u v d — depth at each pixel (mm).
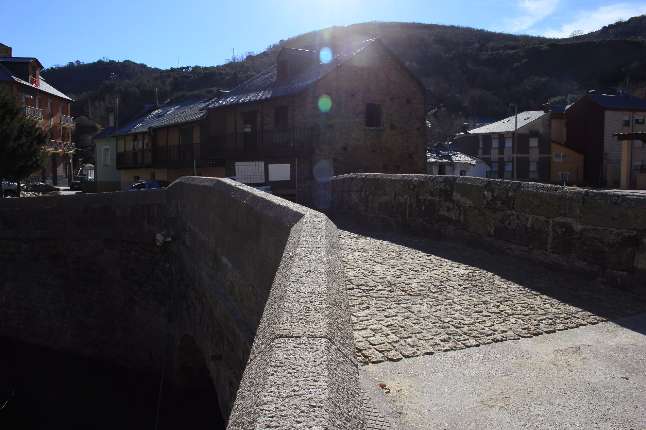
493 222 7469
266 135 30016
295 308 2301
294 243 3445
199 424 10906
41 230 15484
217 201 7242
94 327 14328
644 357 3838
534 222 6793
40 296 15445
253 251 5242
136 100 79250
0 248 16172
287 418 1425
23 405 12969
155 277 12438
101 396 12727
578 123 52219
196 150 34375
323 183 12852
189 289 9805
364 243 8195
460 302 5051
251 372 1912
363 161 30438
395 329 4258
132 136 42625
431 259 6949
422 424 2838
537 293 5441
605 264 5840
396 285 5582
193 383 11438
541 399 3148
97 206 14250
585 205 6098
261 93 31250
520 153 53281
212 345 7359
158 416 11297
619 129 50250
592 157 50781
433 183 8742
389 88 31281
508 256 7137
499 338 4152
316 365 1787
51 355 14867
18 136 30766
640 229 5488
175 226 11422
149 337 12641
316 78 28562
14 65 48281
